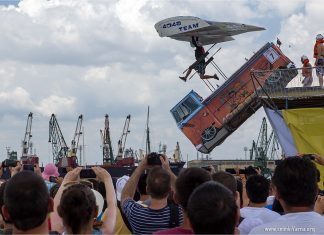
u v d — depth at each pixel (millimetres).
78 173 5961
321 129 17422
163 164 6520
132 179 6438
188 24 30578
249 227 6258
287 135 17672
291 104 19953
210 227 3830
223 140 31047
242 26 29984
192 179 4844
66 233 5105
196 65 30984
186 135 31141
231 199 3908
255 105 29719
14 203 4012
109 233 5602
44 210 4090
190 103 31344
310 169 4867
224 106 30281
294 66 29250
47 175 10508
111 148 77375
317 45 20625
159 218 5918
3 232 5539
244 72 29719
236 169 10844
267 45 29594
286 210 4926
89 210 4801
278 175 4914
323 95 18781
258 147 76062
